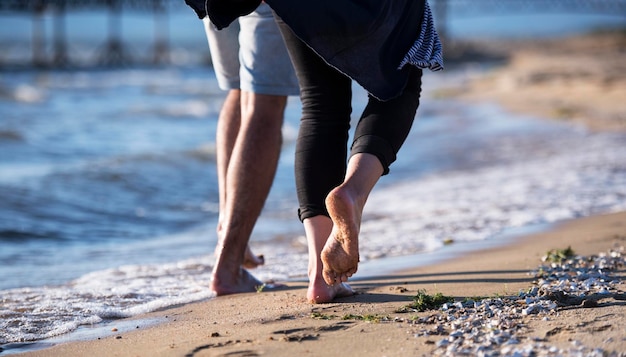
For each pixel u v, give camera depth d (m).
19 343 2.71
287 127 16.12
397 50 2.53
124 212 6.96
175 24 139.25
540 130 13.74
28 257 5.09
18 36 87.25
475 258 4.05
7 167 9.37
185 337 2.54
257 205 3.39
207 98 26.84
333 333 2.43
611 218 5.16
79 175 8.30
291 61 3.06
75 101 22.91
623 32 113.00
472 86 31.72
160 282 3.90
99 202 7.25
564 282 3.01
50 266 4.77
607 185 7.05
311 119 2.79
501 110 19.39
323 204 2.81
